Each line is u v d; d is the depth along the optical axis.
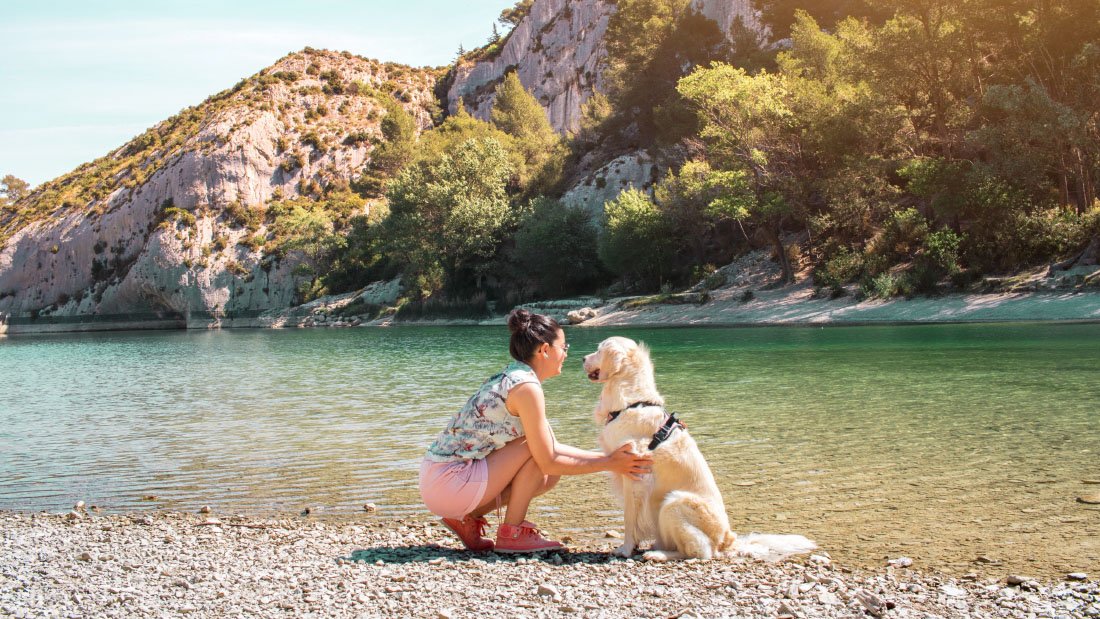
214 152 96.25
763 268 45.47
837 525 5.72
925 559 4.87
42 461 9.68
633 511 5.02
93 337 64.94
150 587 4.54
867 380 14.33
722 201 41.44
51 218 101.94
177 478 8.38
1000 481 6.84
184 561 5.14
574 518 6.20
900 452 8.18
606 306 45.72
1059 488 6.53
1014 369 14.88
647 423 4.96
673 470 4.95
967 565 4.73
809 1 67.38
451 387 16.16
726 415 11.02
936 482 6.89
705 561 4.82
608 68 87.25
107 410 14.60
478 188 67.88
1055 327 24.66
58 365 29.16
